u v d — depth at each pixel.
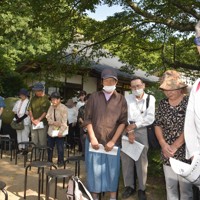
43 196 4.31
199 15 6.39
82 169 6.00
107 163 3.57
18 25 11.66
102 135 3.55
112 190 3.60
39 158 6.65
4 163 6.40
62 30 9.07
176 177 2.97
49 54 9.63
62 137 6.26
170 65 9.15
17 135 7.53
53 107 6.24
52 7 8.16
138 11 7.18
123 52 10.83
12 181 5.00
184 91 3.08
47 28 9.43
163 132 3.15
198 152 2.30
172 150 2.95
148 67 11.55
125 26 8.90
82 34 9.62
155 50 10.36
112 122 3.58
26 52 12.75
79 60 10.02
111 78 3.55
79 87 13.55
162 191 4.59
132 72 11.70
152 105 4.04
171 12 7.30
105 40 9.45
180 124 2.98
